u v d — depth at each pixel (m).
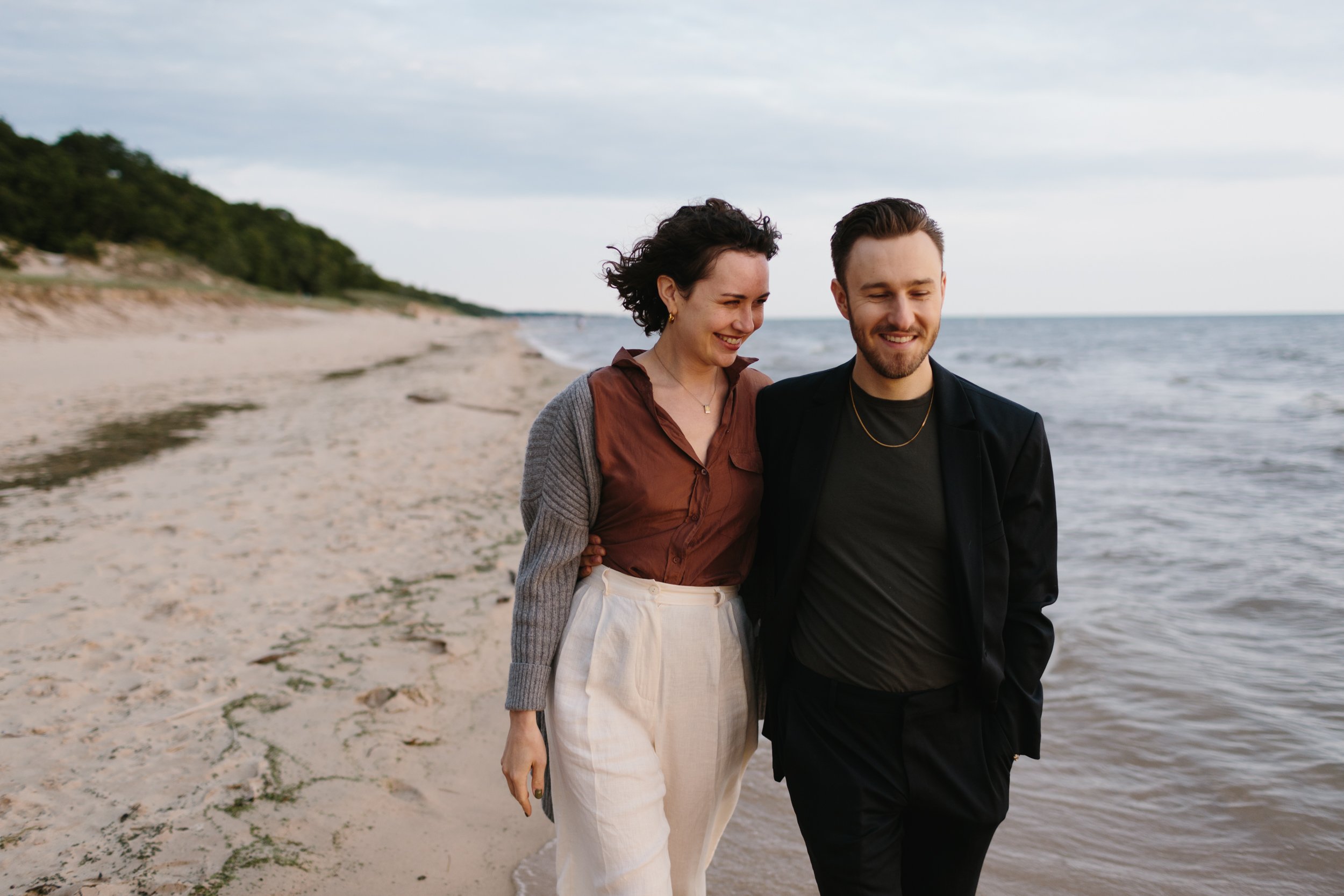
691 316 1.67
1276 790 2.84
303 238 97.19
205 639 3.78
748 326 1.69
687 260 1.65
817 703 1.67
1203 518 6.62
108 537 5.30
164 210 72.31
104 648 3.66
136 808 2.51
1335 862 2.49
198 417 10.74
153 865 2.26
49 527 5.52
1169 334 68.31
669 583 1.70
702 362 1.72
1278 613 4.46
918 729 1.61
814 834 1.66
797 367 25.59
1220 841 2.60
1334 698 3.47
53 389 13.02
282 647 3.71
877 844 1.61
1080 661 3.87
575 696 1.68
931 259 1.52
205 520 5.75
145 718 3.07
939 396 1.62
